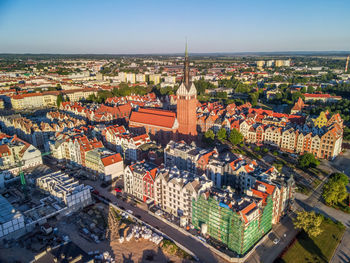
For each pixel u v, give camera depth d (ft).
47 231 396.16
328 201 457.27
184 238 388.37
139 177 482.28
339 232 399.44
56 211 431.43
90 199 472.03
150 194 472.03
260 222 372.79
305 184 537.24
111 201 482.28
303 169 599.98
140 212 451.94
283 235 394.93
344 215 441.68
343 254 358.23
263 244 377.50
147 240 386.73
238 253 349.20
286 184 433.07
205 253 360.28
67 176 511.81
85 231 400.67
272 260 347.77
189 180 426.51
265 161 643.04
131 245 376.48
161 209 458.50
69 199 440.86
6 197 498.69
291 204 453.58
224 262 344.69
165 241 377.09
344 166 615.98
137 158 636.07
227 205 353.10
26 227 398.62
